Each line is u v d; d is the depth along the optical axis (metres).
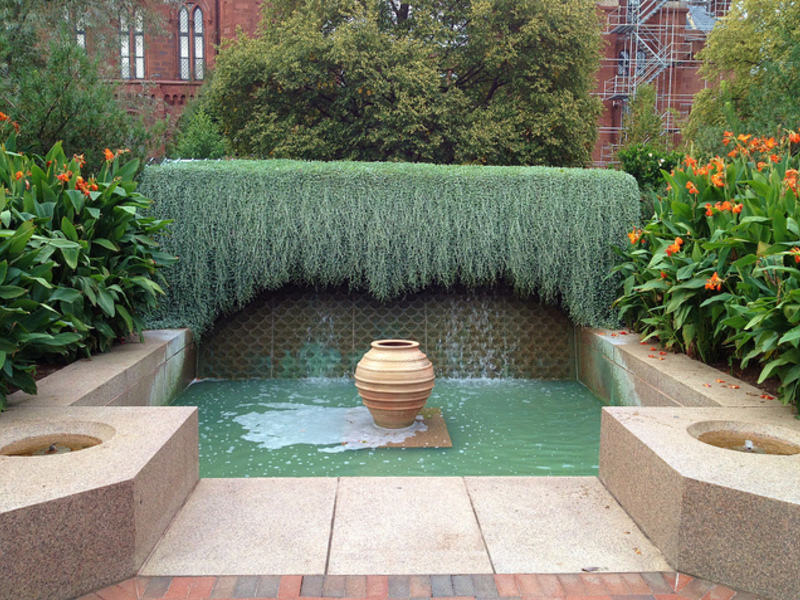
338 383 6.25
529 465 3.81
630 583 2.07
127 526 2.06
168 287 6.02
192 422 2.85
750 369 4.31
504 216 6.11
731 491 2.02
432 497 2.76
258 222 5.91
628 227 6.21
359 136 14.06
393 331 6.61
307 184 5.97
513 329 6.66
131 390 4.30
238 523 2.48
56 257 4.24
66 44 6.38
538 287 6.41
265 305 6.50
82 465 2.16
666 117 29.28
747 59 19.64
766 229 3.69
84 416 2.83
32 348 3.58
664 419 2.80
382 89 13.43
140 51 26.05
